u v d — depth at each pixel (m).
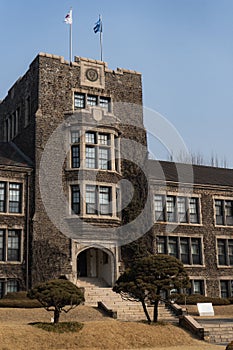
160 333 23.31
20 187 34.97
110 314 28.78
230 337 24.44
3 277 32.94
